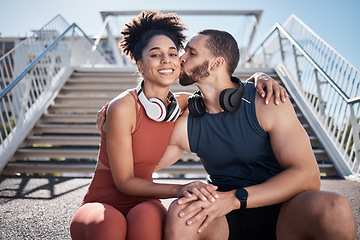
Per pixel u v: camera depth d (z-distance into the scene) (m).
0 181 3.56
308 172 1.17
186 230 1.08
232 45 1.38
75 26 7.11
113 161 1.30
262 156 1.32
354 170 3.87
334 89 4.13
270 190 1.15
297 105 5.33
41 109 5.20
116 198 1.34
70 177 3.85
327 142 4.35
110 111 1.31
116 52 9.98
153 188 1.24
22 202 2.58
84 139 4.71
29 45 6.06
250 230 1.26
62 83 6.16
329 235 0.99
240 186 1.34
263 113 1.28
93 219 1.08
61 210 2.32
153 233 1.08
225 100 1.30
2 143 4.31
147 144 1.41
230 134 1.33
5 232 1.82
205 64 1.37
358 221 1.97
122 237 1.05
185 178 3.89
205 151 1.41
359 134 4.12
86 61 8.71
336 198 1.00
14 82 4.36
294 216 1.09
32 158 4.68
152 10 1.49
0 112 4.37
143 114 1.38
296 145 1.20
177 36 1.50
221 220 1.19
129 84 6.31
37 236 1.75
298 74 5.72
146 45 1.39
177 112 1.39
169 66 1.35
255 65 9.33
